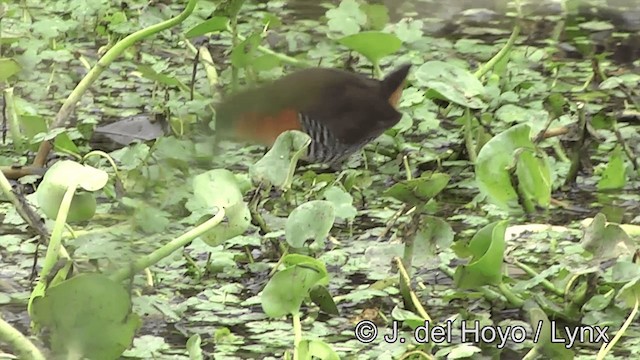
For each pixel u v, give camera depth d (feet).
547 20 49.34
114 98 41.75
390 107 37.09
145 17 44.04
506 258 29.32
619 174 35.86
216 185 27.58
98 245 29.12
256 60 38.45
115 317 23.21
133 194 31.99
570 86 43.91
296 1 50.34
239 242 31.17
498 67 42.11
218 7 37.93
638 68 46.50
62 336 23.16
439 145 38.99
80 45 47.16
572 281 28.14
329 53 43.98
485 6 49.73
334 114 36.68
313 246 30.09
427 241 28.07
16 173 34.83
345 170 36.55
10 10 48.24
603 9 49.42
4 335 22.97
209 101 38.19
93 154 33.01
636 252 27.58
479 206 34.35
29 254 30.53
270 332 27.20
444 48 46.91
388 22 44.57
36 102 41.45
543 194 32.12
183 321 27.71
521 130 31.32
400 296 28.94
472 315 27.48
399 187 27.78
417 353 25.44
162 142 33.30
